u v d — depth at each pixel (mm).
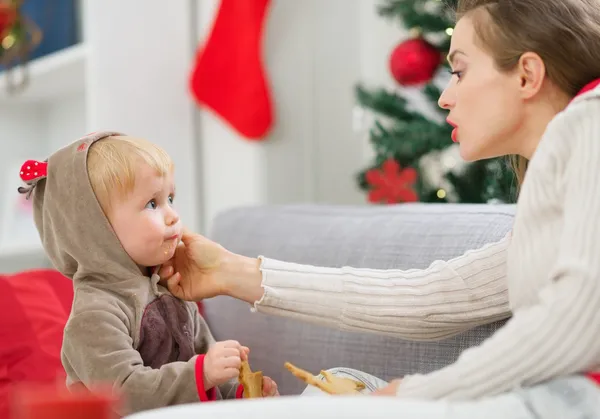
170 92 2969
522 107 1115
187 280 1312
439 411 829
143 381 1170
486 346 920
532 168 1014
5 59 2959
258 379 1223
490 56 1117
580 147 954
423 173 2426
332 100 3123
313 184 3035
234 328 1756
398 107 2484
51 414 749
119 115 2861
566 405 862
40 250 3105
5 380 1596
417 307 1251
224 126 2959
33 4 3201
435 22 2293
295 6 2988
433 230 1515
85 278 1261
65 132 3432
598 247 883
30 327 1673
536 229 1003
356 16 3213
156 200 1268
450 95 1173
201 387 1169
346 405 818
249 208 1976
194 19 3033
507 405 853
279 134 2939
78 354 1203
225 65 2855
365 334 1512
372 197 2457
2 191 3346
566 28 1075
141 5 2900
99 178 1238
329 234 1693
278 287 1270
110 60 2838
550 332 880
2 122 3389
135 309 1250
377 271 1302
